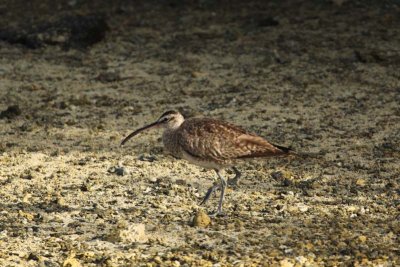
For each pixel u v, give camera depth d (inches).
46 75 853.8
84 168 601.6
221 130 506.3
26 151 640.4
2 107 760.3
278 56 888.3
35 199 535.5
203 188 560.7
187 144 508.4
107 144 661.3
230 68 863.1
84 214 508.1
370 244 457.4
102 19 959.6
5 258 441.4
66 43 932.6
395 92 786.2
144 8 1062.4
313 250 450.3
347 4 1033.5
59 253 449.1
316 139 666.8
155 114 738.8
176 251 450.0
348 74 836.0
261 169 599.2
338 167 602.9
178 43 940.0
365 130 687.1
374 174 586.9
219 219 499.2
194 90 803.4
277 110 743.1
